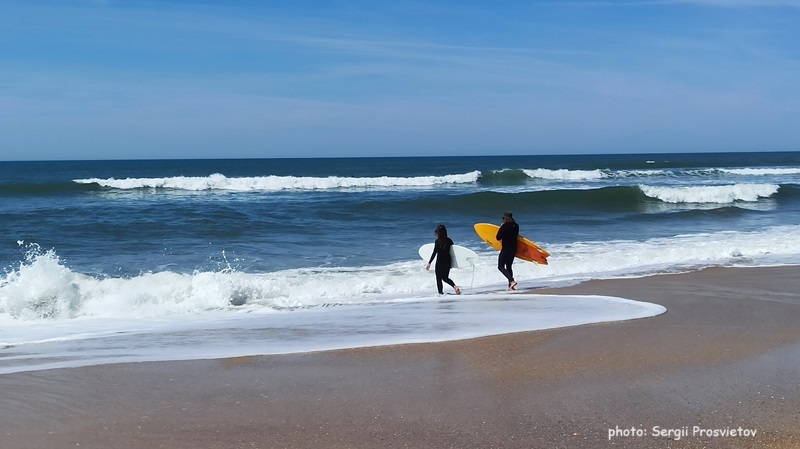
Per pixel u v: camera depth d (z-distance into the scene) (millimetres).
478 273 13203
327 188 37156
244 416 4855
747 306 9094
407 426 4625
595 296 10281
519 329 7594
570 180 45125
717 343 6801
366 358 6410
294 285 11703
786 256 15133
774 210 27141
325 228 20406
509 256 11789
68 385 5676
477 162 111188
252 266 14141
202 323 8984
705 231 20156
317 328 8195
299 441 4387
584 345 6746
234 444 4344
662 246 16719
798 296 9961
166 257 15227
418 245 17188
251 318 9312
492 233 14609
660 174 50094
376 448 4266
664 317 8266
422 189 36531
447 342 6973
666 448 4230
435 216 24219
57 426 4703
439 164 98250
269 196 30906
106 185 34750
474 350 6617
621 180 44844
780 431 4488
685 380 5555
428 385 5520
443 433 4496
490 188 37000
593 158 152000
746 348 6586
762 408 4906
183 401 5211
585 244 17234
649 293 10422
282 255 15562
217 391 5453
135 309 10062
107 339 7898
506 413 4848
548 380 5594
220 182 35656
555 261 14312
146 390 5508
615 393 5250
